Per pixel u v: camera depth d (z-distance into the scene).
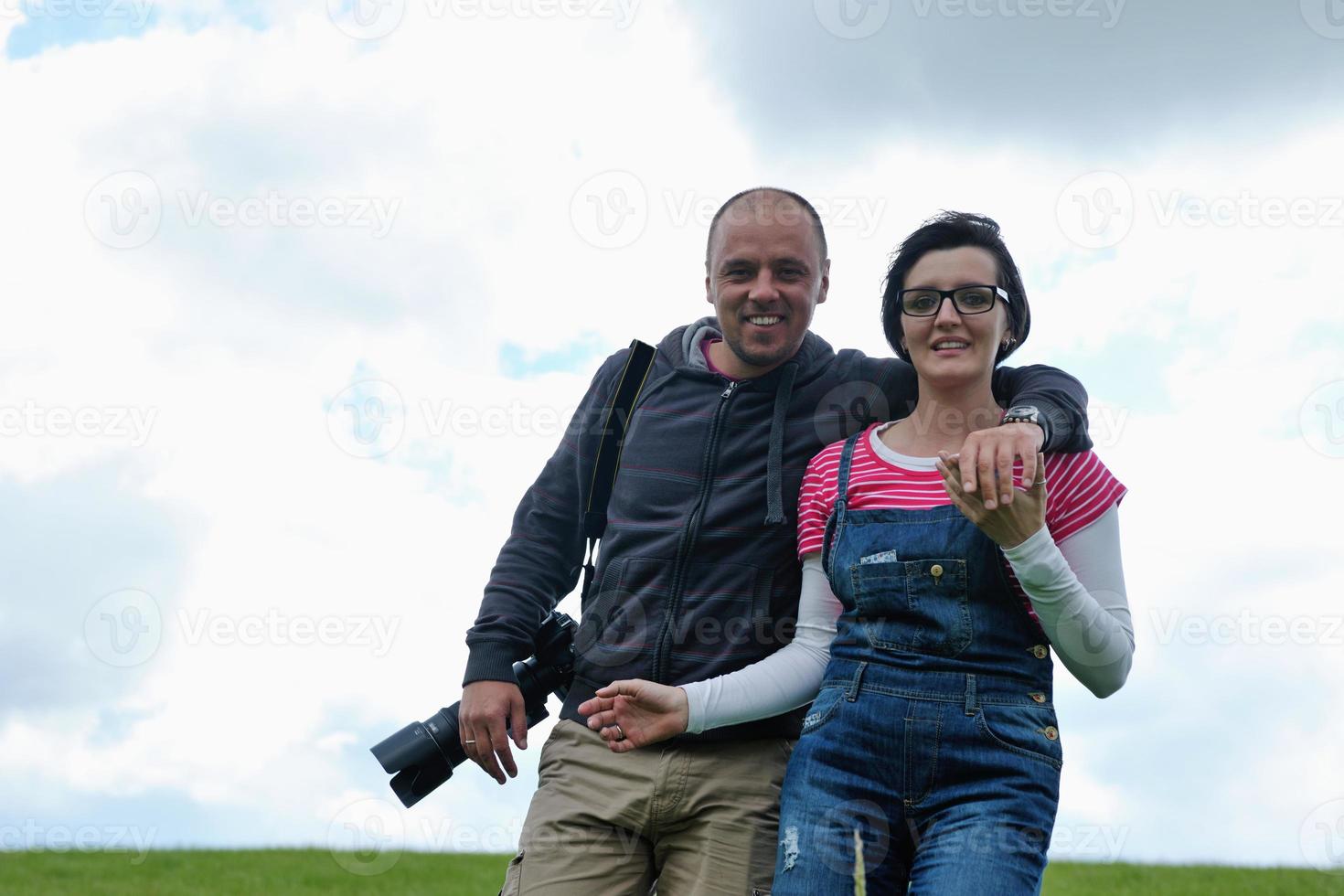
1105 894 10.42
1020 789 3.28
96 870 12.49
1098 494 3.52
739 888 3.86
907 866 3.44
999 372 3.96
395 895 11.54
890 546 3.51
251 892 11.54
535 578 4.52
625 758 4.06
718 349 4.39
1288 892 10.22
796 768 3.53
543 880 4.07
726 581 4.03
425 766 4.33
